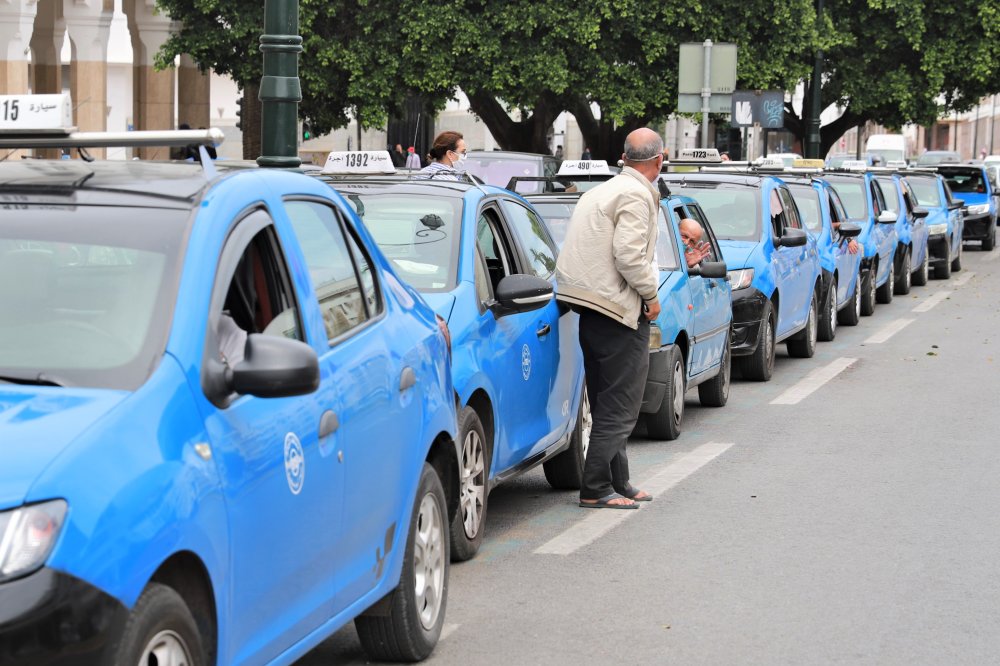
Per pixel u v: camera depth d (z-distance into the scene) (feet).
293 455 14.97
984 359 56.44
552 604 22.90
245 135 109.91
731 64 69.36
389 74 104.37
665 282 38.01
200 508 12.87
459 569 25.12
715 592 23.56
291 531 14.94
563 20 105.29
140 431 12.61
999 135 339.98
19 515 11.32
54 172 16.17
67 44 144.97
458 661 19.98
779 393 47.44
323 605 16.07
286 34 34.63
